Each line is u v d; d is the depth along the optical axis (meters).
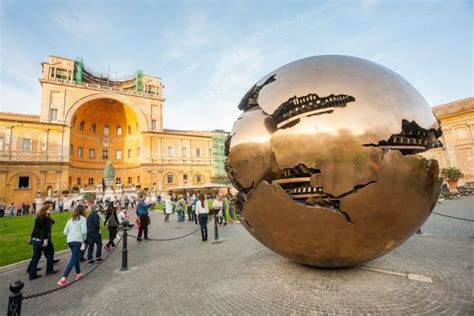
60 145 39.03
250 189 3.99
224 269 5.45
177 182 49.28
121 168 49.53
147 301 4.20
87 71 49.62
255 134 3.88
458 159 32.72
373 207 3.28
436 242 6.68
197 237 9.76
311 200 3.47
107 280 5.41
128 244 9.27
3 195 34.34
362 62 4.00
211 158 53.56
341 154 3.25
